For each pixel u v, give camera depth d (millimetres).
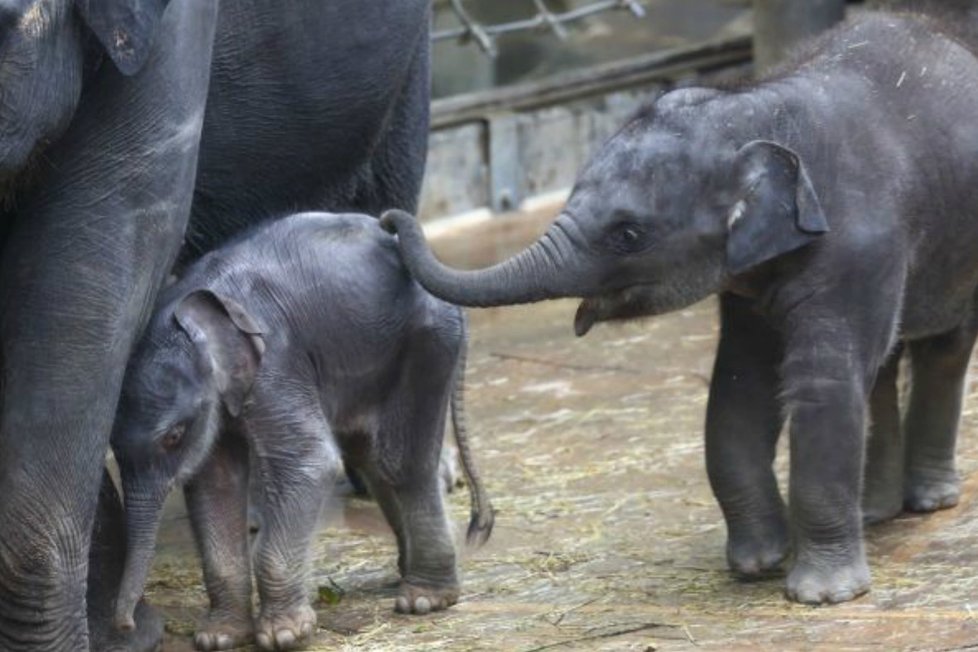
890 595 10562
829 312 10508
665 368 15422
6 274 9203
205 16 9492
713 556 11453
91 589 10008
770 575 11055
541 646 10148
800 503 10594
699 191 10422
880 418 11711
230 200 11617
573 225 10414
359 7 11547
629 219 10375
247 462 10297
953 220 11031
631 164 10430
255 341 9922
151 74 9195
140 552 9609
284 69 11305
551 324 16844
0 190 9039
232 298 10109
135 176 9219
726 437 11023
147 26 8820
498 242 18922
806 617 10352
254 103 11281
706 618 10445
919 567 10969
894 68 11047
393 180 12875
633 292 10562
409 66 12508
